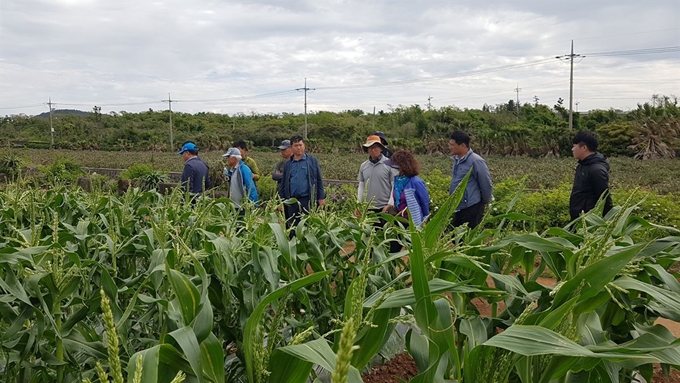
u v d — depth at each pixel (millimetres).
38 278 2410
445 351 2020
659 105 45750
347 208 4777
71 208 5184
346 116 77625
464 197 6234
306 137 56875
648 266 2590
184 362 1771
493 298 2998
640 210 9352
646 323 2900
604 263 1958
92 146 57594
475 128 50031
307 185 7242
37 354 2654
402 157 5871
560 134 40031
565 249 2635
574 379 2359
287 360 1766
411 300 2006
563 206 10156
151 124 73875
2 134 64562
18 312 2568
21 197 4645
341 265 3605
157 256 2762
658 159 34125
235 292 2771
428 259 2252
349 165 32500
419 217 5812
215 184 15719
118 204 5082
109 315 1003
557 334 1715
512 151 41750
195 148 8195
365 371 3342
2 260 2307
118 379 990
